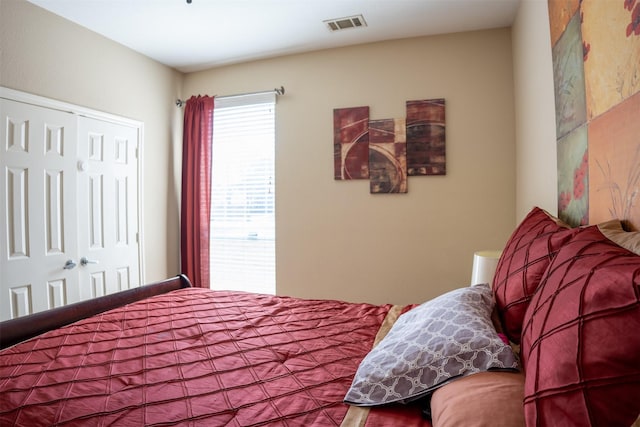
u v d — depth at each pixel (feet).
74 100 8.92
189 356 4.31
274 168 11.29
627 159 3.31
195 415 3.15
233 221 11.88
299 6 8.36
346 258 10.50
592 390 1.88
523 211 8.35
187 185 11.85
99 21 8.93
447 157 9.62
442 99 9.61
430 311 3.98
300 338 4.93
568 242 3.44
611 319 1.97
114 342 4.65
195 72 12.17
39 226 8.17
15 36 7.70
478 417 2.38
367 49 10.25
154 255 11.28
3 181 7.53
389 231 10.11
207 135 11.64
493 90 9.30
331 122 10.59
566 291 2.50
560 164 5.34
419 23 9.12
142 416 3.13
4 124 7.54
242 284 11.82
